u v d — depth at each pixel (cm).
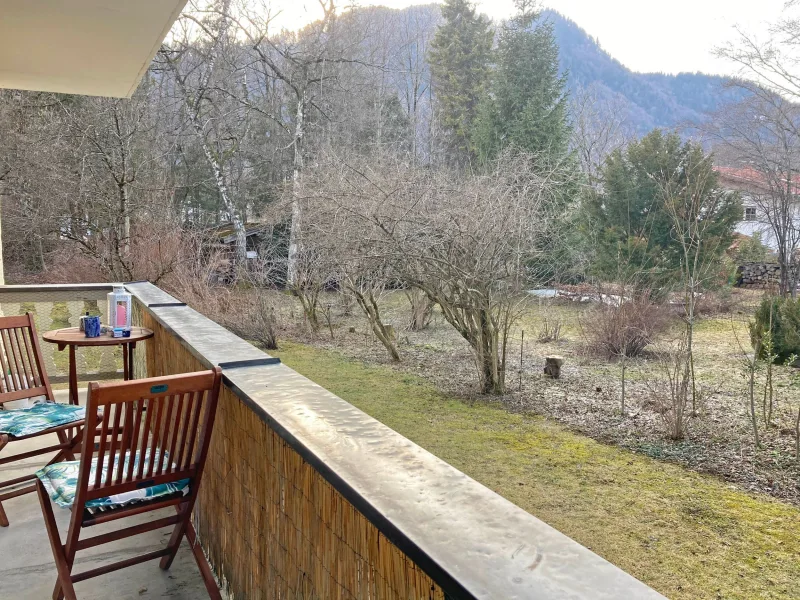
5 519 263
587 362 643
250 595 176
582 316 721
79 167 1104
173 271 1009
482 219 559
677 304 720
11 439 250
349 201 632
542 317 731
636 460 343
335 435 121
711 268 761
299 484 134
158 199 1157
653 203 913
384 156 802
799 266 833
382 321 838
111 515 182
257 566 169
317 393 158
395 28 2147
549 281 752
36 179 1100
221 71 1617
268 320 802
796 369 529
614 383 548
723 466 326
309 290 838
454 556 72
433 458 108
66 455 271
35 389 297
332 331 828
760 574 214
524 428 417
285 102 1767
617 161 1048
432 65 2286
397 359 680
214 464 215
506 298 562
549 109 1673
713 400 462
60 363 598
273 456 151
